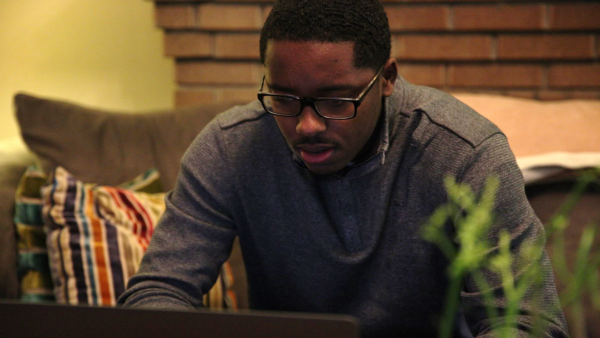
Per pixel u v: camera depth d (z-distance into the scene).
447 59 2.13
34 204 1.53
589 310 1.25
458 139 1.04
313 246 1.15
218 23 2.14
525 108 1.73
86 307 0.62
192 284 1.10
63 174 1.53
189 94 2.21
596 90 2.09
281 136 1.15
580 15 2.04
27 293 1.48
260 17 2.13
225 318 0.60
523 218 0.98
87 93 2.32
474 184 1.00
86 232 1.44
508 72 2.12
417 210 1.08
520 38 2.09
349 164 1.08
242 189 1.17
